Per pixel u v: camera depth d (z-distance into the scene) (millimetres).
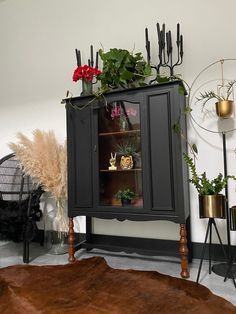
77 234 2469
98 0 2463
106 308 1326
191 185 2066
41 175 2154
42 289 1545
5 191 2412
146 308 1316
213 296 1425
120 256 2182
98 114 2012
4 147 2859
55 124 2623
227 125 1996
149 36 2262
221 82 2025
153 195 1803
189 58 2121
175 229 2148
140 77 2014
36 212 2160
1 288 1568
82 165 2023
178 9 2168
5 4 2900
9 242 2605
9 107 2852
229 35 2012
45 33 2695
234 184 1956
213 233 2008
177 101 1758
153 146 1814
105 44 2426
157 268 1914
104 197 2012
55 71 2641
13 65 2846
